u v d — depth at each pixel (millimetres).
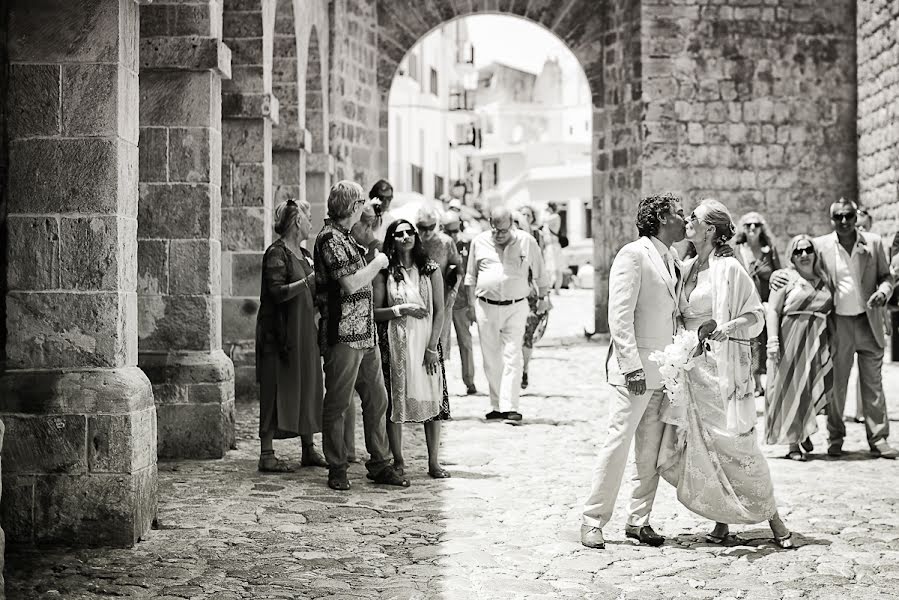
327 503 7453
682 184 20422
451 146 64062
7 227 6477
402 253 8328
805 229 20578
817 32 20453
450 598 5297
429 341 8312
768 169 20484
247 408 12266
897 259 9531
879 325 9258
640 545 6363
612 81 21219
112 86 6508
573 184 66562
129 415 6336
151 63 9312
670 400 6129
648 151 20344
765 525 6879
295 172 14961
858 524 6859
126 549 6246
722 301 6277
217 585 5500
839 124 20531
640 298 6207
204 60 9305
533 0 21656
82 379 6379
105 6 6496
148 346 9469
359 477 8406
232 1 11945
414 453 9477
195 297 9469
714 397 6258
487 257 11422
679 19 20266
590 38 21547
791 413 9062
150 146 9422
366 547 6262
